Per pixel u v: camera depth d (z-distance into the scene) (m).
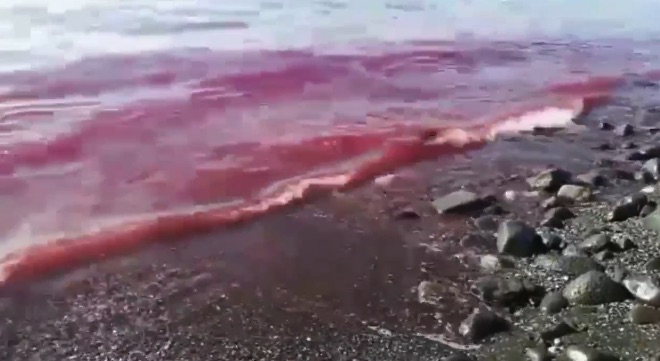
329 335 5.32
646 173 8.97
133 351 5.08
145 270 6.25
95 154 8.63
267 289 6.00
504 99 12.66
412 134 10.30
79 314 5.52
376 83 12.76
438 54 15.42
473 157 9.69
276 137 9.66
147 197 7.67
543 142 10.56
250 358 5.02
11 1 14.94
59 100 10.23
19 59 11.80
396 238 7.04
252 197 7.86
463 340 5.27
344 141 9.72
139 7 16.02
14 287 5.86
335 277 6.23
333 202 7.88
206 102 10.76
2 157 8.29
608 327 5.28
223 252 6.64
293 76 12.52
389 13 18.91
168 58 12.73
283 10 17.42
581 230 7.13
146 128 9.57
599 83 14.45
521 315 5.59
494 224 7.36
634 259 6.37
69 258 6.36
